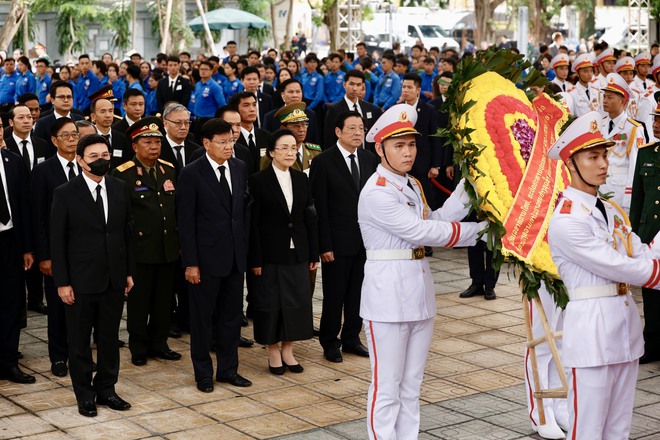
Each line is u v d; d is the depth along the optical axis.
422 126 11.03
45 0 33.22
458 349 7.88
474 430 6.05
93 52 35.34
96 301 6.43
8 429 6.17
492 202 5.18
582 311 4.88
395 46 28.03
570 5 45.47
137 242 7.48
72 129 7.34
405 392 5.64
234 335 7.11
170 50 32.25
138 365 7.59
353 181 7.57
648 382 6.98
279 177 7.26
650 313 7.41
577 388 4.92
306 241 7.34
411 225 5.34
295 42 34.97
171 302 8.39
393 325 5.48
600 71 13.33
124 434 6.07
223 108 8.45
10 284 7.21
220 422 6.28
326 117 10.71
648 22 28.17
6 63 19.69
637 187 7.47
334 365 7.56
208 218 6.93
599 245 4.75
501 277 10.59
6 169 7.25
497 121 5.27
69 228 6.37
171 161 8.37
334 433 6.05
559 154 4.89
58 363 7.41
